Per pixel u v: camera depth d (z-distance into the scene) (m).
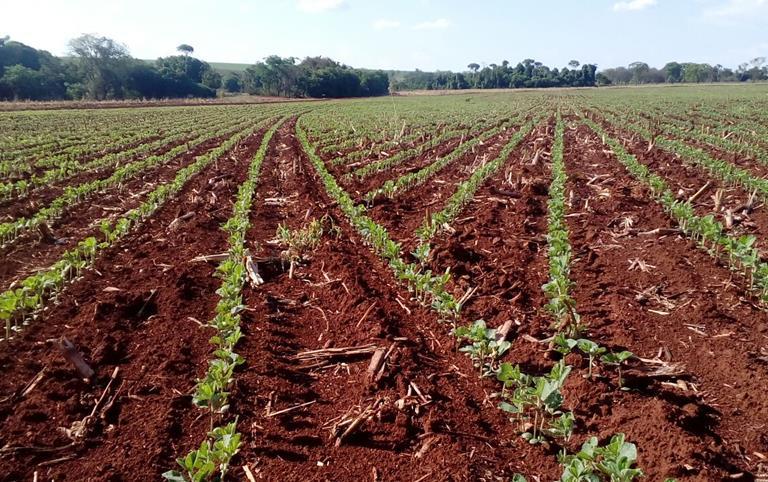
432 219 10.56
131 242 10.20
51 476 4.34
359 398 5.46
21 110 49.44
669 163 17.64
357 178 16.45
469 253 9.40
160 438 4.80
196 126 34.00
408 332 6.79
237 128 32.78
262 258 9.18
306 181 15.66
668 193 11.85
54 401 5.30
